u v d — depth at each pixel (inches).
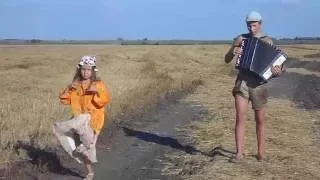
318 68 1707.7
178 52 2559.1
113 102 587.2
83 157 297.1
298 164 362.9
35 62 1541.6
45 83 872.3
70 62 1604.3
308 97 828.0
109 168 348.5
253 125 502.0
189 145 420.8
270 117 568.1
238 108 355.6
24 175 319.0
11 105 541.3
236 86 354.0
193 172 339.9
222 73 1296.8
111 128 477.4
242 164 356.5
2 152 350.0
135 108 589.9
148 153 393.4
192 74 1204.5
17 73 1082.1
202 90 848.9
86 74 298.0
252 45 339.3
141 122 524.1
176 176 333.1
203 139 440.1
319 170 351.3
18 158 349.7
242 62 342.3
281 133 472.4
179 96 753.6
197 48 3235.7
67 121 289.1
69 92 303.4
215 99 729.6
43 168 331.9
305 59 2320.4
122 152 394.0
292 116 584.4
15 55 2186.3
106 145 412.5
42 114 487.5
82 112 299.6
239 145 364.2
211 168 346.9
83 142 291.0
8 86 789.2
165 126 507.8
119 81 865.5
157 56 2085.4
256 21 336.8
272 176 332.5
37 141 390.9
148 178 327.9
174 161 370.0
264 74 337.1
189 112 603.8
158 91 756.6
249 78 346.6
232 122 523.8
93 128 297.4
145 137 451.2
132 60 1771.7
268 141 431.8
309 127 515.8
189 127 500.1
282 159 373.1
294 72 1488.7
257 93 349.7
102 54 2193.7
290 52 3065.9
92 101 298.8
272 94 864.3
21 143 380.8
